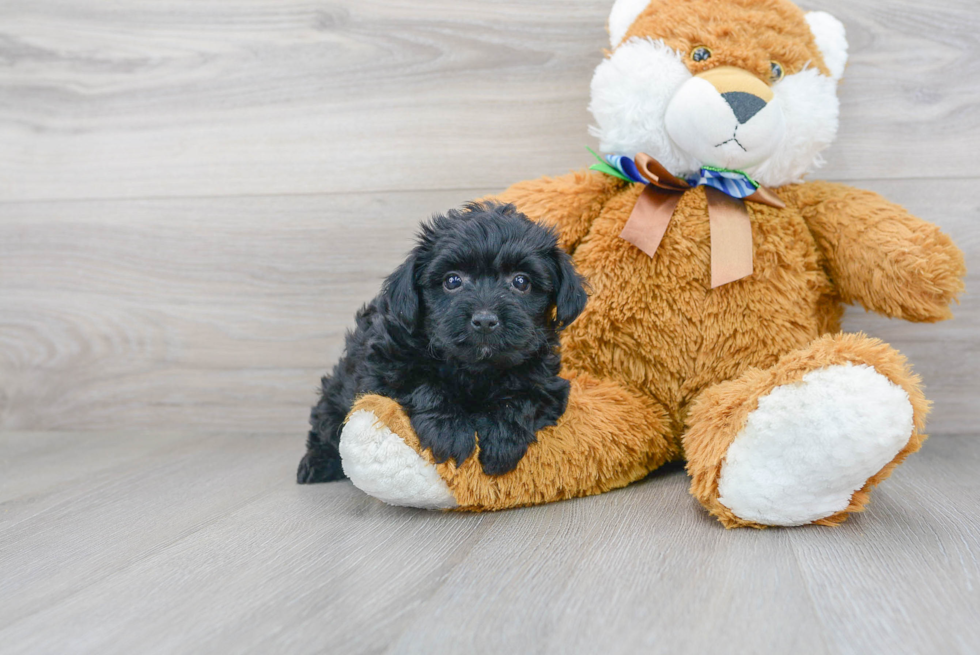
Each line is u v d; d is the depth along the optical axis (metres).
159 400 2.43
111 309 2.43
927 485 1.65
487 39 2.22
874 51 2.07
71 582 1.21
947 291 1.61
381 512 1.56
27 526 1.51
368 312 1.78
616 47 1.85
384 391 1.53
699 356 1.72
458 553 1.29
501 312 1.40
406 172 2.29
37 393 2.48
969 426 2.13
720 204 1.71
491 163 2.25
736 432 1.36
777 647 0.94
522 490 1.51
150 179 2.39
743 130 1.64
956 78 2.06
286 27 2.29
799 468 1.31
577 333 1.75
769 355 1.70
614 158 1.79
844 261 1.72
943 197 2.09
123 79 2.37
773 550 1.26
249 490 1.76
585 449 1.56
